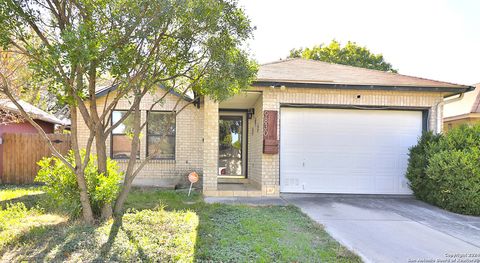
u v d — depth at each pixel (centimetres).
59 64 483
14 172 1209
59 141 1237
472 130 915
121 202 683
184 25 591
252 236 568
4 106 1102
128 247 487
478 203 797
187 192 1030
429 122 1059
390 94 1050
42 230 548
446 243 579
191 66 675
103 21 529
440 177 873
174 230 578
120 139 1227
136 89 630
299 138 1060
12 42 518
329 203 927
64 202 639
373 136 1073
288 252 487
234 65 650
